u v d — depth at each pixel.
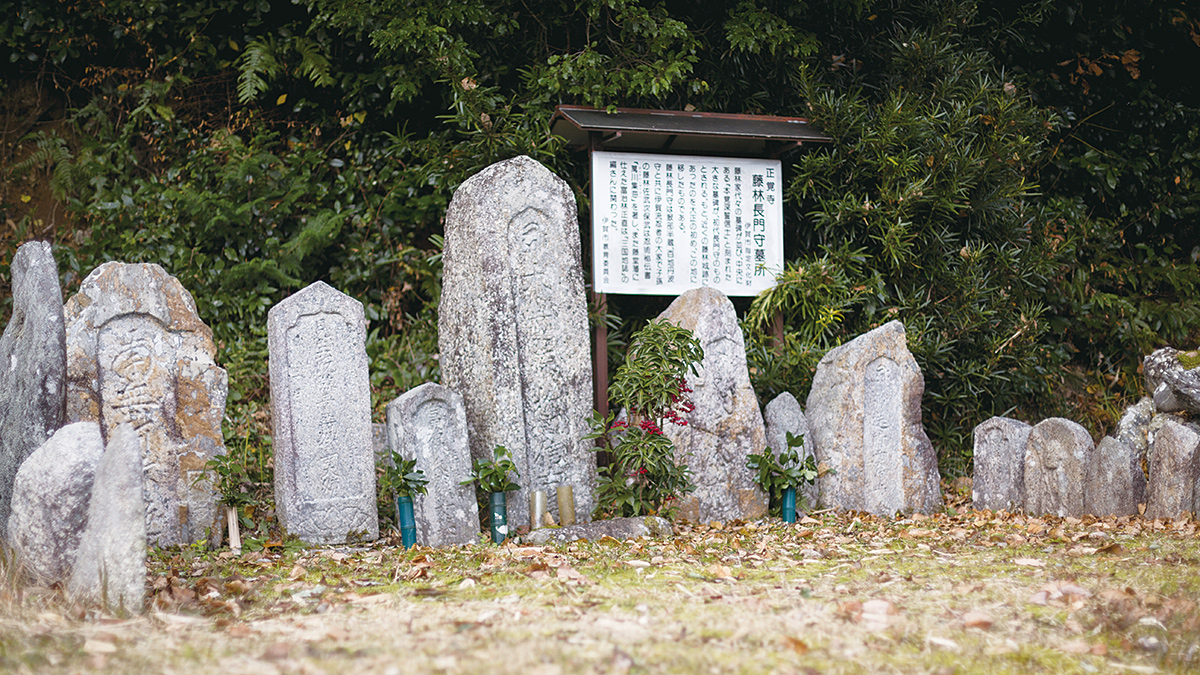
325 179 8.98
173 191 8.16
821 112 8.06
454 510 5.64
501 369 6.02
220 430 5.57
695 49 8.48
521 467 5.98
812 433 6.84
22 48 8.91
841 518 6.28
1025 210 8.82
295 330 5.63
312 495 5.59
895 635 3.02
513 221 6.18
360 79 8.74
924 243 8.23
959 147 8.35
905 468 6.68
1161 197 10.27
